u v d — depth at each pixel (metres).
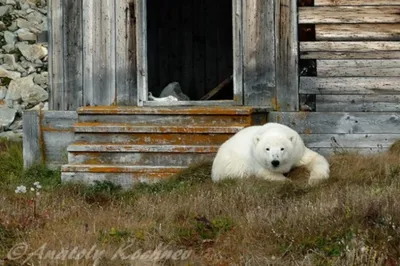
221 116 16.38
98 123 16.70
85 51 17.58
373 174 14.33
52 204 13.18
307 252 10.07
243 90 17.17
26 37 23.67
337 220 10.80
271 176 14.21
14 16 24.12
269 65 17.06
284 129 14.55
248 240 10.64
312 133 16.83
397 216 10.54
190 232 11.22
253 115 16.59
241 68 17.16
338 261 9.58
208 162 15.59
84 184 15.60
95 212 12.78
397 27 16.80
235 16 17.12
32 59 23.27
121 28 17.45
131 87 17.47
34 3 24.50
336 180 14.16
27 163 17.45
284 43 16.98
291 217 11.13
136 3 17.38
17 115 22.39
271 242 10.54
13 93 22.62
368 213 10.77
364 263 9.50
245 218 11.56
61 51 17.64
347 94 16.91
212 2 24.11
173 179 15.24
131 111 16.62
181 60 24.22
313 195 12.93
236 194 13.09
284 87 17.02
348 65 16.89
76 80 17.62
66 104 17.66
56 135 17.42
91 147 16.14
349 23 16.88
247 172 14.44
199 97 24.20
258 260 9.84
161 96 20.88
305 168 14.62
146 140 16.30
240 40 17.12
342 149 16.73
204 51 24.20
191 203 12.61
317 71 16.95
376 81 16.84
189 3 24.12
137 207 12.88
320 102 16.98
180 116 16.50
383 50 16.81
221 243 10.80
